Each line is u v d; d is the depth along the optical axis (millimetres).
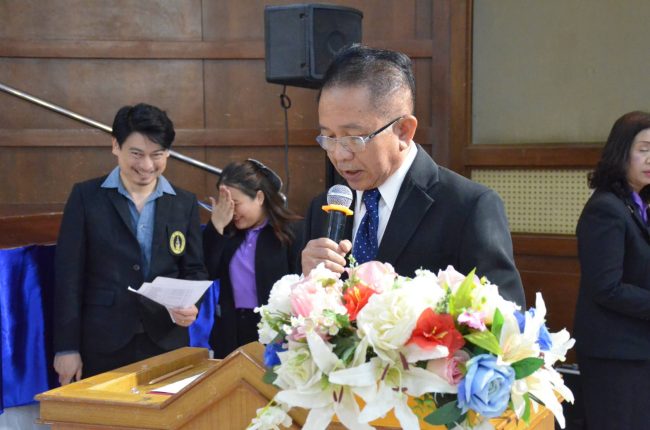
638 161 3061
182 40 4855
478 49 4637
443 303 1323
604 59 4410
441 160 4648
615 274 2982
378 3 4676
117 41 4848
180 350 2211
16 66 4852
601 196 3090
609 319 3033
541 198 4535
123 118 2988
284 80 3783
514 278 1831
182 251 3100
